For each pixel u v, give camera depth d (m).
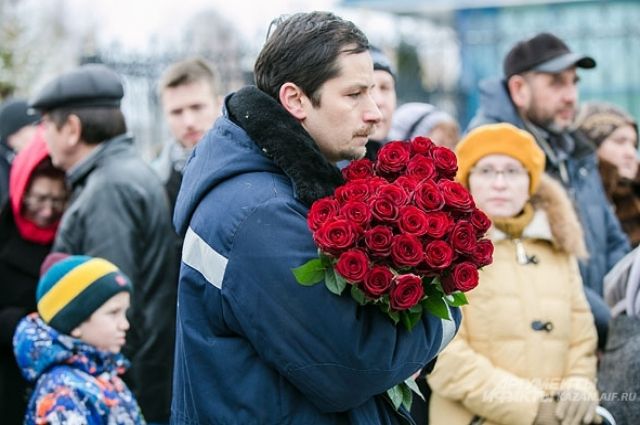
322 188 2.66
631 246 5.84
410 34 12.81
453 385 3.81
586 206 5.04
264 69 2.78
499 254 3.98
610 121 5.97
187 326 2.75
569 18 13.08
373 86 2.77
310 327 2.57
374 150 4.63
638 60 12.21
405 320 2.61
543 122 5.09
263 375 2.66
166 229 4.75
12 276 5.06
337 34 2.71
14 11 11.59
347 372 2.58
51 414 3.78
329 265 2.56
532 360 3.86
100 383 3.92
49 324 3.94
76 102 4.73
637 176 5.97
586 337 4.01
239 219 2.64
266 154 2.71
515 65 5.13
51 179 5.07
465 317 3.90
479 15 13.41
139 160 4.84
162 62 10.52
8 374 5.05
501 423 3.80
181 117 5.53
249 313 2.61
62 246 4.65
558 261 4.05
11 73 11.02
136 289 4.59
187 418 2.79
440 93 12.83
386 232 2.52
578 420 3.77
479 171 4.06
